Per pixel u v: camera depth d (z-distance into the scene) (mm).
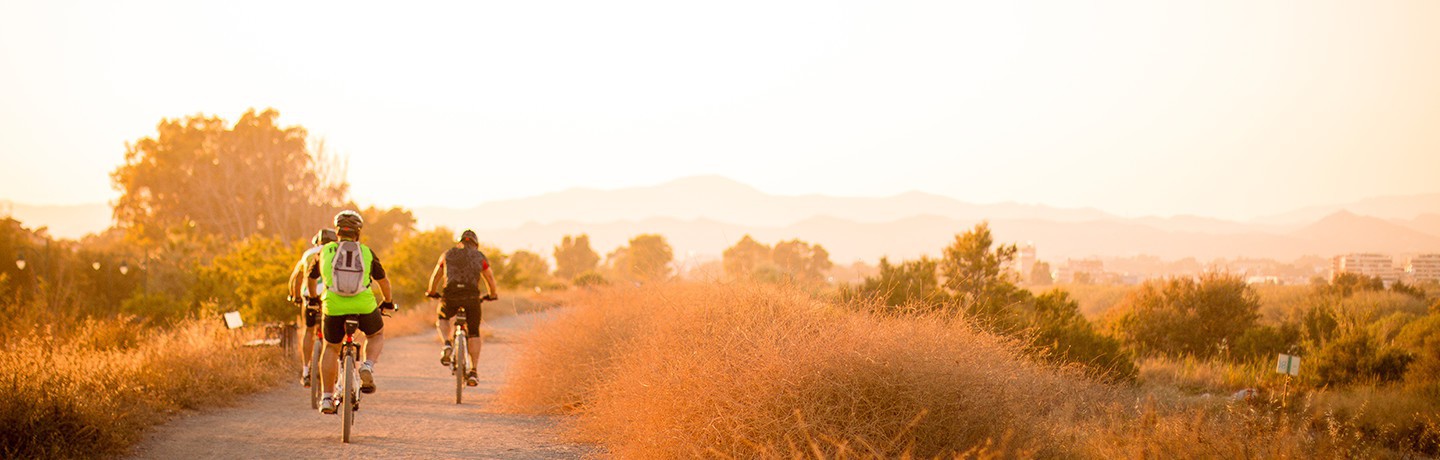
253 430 8516
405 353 18188
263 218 92375
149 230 85438
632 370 8094
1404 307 27234
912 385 6090
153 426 8461
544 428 8984
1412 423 10094
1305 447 7227
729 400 6195
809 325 7109
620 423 7566
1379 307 25531
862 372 6125
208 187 89938
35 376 7707
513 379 10984
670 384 6797
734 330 7297
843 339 6402
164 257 35562
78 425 7168
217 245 41062
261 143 91625
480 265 11195
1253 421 7535
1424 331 14883
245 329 14734
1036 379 7316
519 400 10250
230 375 11062
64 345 10672
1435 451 9344
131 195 92938
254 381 11414
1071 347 12750
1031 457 6152
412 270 38156
